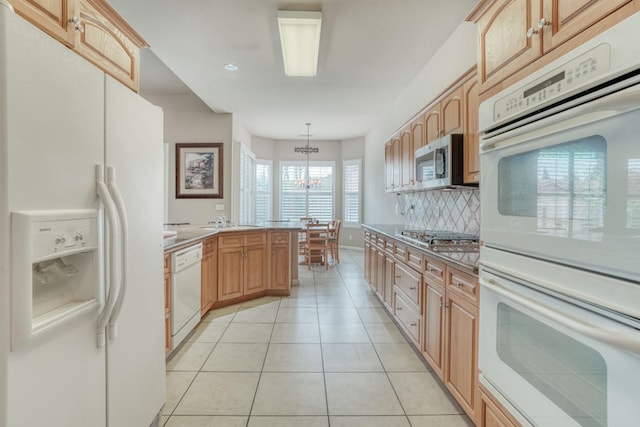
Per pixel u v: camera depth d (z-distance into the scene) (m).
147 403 1.52
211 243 3.52
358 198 7.87
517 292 1.13
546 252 1.01
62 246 0.95
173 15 2.64
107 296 1.16
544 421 1.02
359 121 6.25
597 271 0.83
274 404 1.91
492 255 1.31
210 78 3.99
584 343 0.87
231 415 1.81
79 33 1.18
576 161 0.89
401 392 2.04
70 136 1.00
